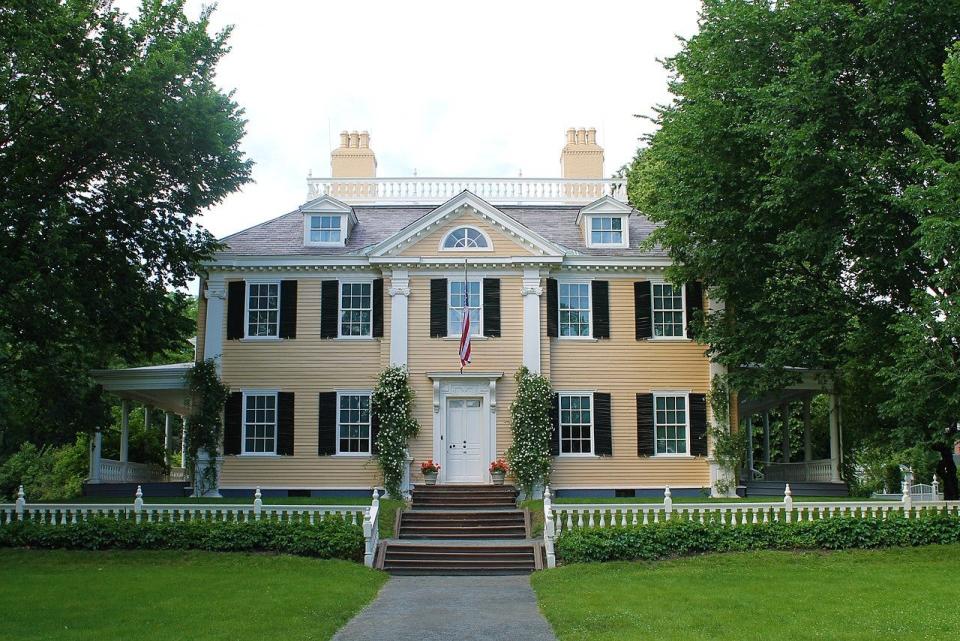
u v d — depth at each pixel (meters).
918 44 23.34
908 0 22.38
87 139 24.06
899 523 22.98
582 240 33.53
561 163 37.88
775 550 22.52
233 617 15.23
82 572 20.17
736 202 27.45
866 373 28.94
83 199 25.78
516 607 17.17
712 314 31.64
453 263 31.73
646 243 30.84
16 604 16.38
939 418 22.61
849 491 32.22
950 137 21.20
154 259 27.84
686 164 28.00
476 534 25.92
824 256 25.28
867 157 23.28
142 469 36.03
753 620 15.05
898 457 43.34
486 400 31.33
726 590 18.06
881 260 24.47
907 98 23.09
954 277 21.27
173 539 22.44
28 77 23.52
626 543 22.05
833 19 24.25
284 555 22.02
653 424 31.72
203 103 25.52
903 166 23.44
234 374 31.72
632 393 31.86
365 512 23.11
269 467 31.23
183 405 35.44
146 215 26.64
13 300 23.80
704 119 26.81
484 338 31.53
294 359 31.73
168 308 28.58
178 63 24.88
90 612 15.65
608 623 14.91
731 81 26.52
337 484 31.20
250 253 32.12
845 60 24.31
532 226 34.50
